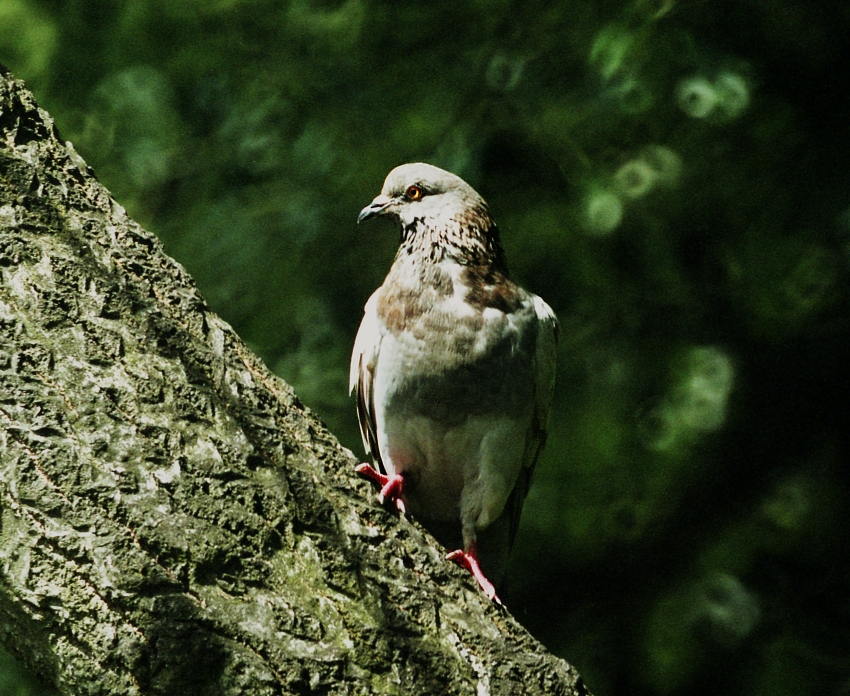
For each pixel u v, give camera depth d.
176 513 3.71
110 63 12.52
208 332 4.29
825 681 11.35
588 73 11.47
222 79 12.62
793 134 11.52
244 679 3.54
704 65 10.48
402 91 12.34
